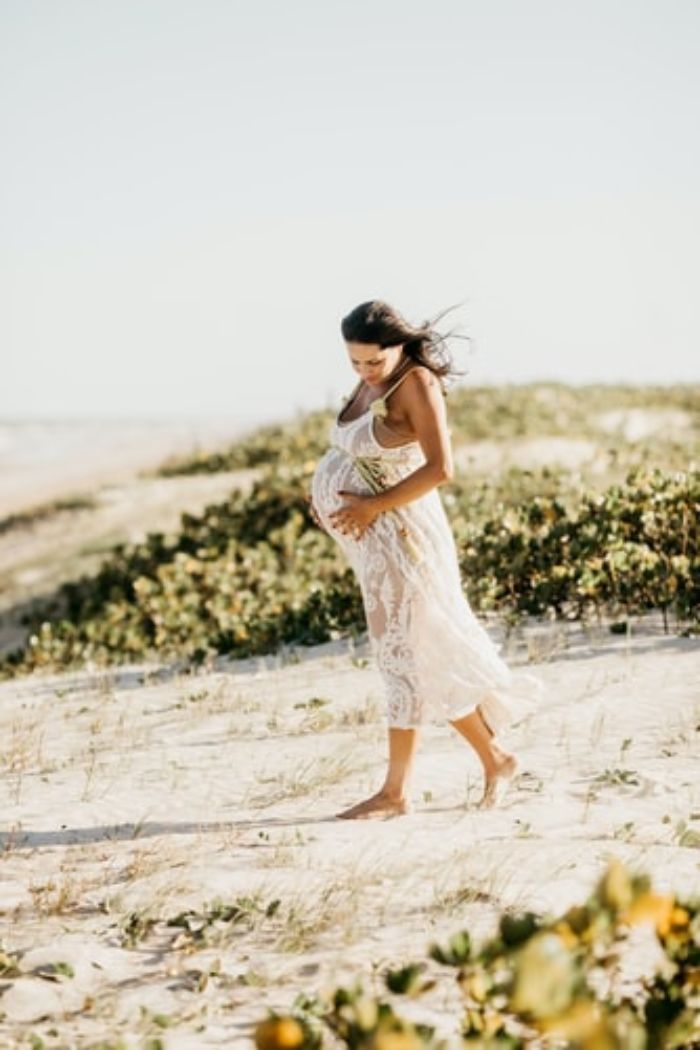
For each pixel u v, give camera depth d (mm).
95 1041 3184
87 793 5676
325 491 5137
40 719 8000
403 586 4961
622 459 19750
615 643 8227
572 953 2543
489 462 24078
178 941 3787
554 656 8062
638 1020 2607
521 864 4281
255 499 16078
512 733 6320
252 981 3484
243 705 7656
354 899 3975
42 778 6141
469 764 5801
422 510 4992
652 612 9086
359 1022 2371
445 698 4980
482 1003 2621
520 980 2264
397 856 4441
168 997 3439
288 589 12219
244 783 5738
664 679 7195
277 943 3725
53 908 4094
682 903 2797
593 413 30016
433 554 4996
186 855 4602
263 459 28984
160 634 11891
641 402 31484
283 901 4051
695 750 5809
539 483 14750
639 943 3604
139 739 6988
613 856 4273
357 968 3537
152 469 31938
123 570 15906
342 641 9891
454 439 26531
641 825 4734
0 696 9664
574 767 5645
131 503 27797
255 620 10531
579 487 12992
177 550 15766
